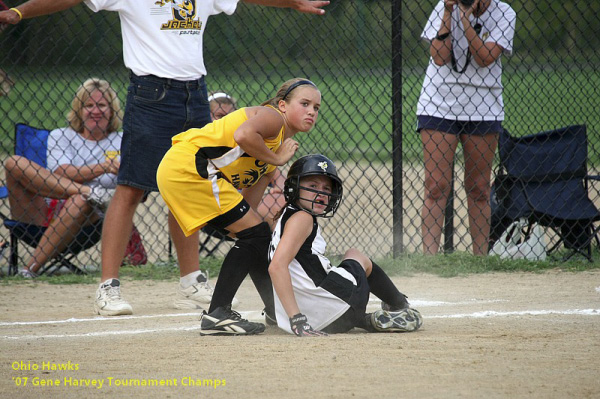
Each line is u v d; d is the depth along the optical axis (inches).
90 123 856.3
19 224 813.9
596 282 739.4
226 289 515.5
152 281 789.2
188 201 531.2
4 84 1009.5
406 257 828.6
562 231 876.0
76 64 1891.0
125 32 627.2
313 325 501.0
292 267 499.8
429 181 820.6
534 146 848.9
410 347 447.2
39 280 794.2
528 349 442.0
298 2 681.6
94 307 631.8
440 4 819.4
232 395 359.6
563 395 353.4
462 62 796.6
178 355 441.1
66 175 827.4
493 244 870.4
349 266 511.2
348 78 1125.1
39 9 604.4
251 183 560.7
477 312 591.5
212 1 649.0
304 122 543.5
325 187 507.8
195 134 539.2
